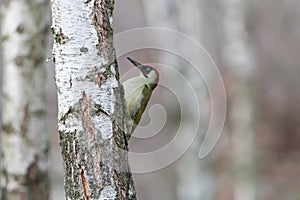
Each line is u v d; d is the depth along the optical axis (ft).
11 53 38.83
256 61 114.32
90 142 20.40
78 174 20.47
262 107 119.55
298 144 117.39
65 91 20.34
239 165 80.53
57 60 20.34
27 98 38.91
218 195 95.66
